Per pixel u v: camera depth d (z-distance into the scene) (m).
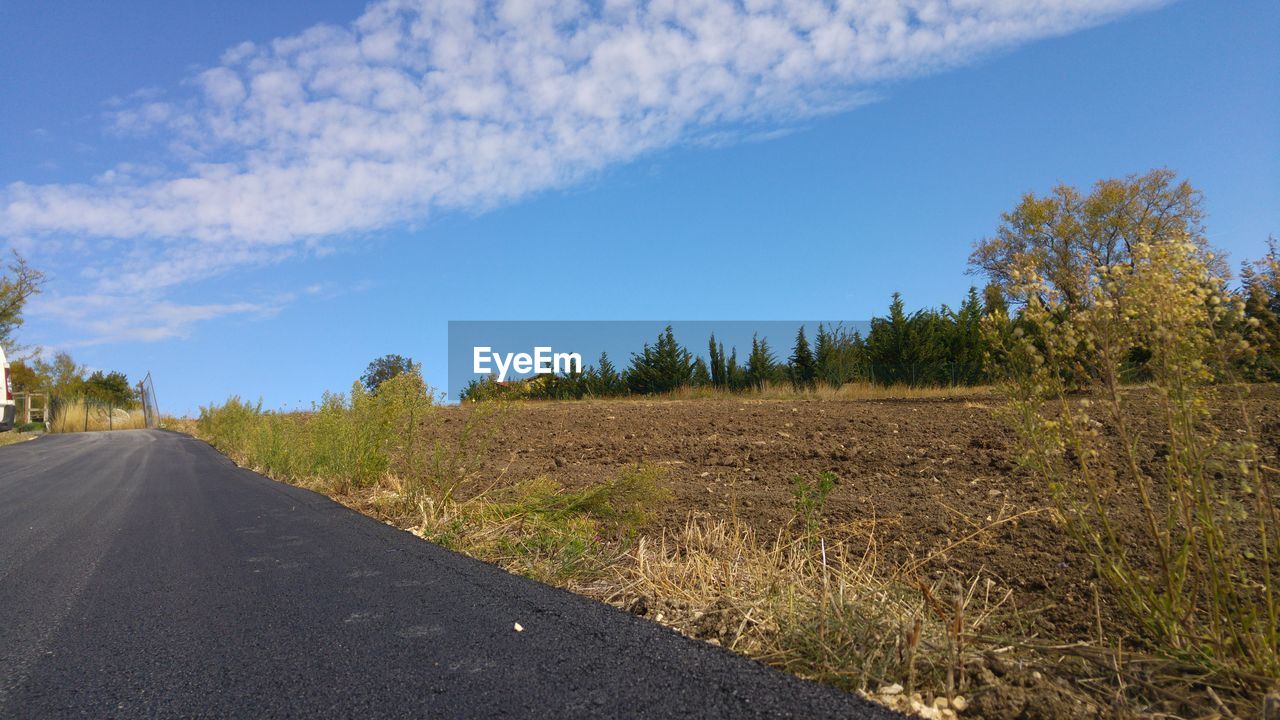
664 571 3.86
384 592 3.60
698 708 2.19
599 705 2.22
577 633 2.90
